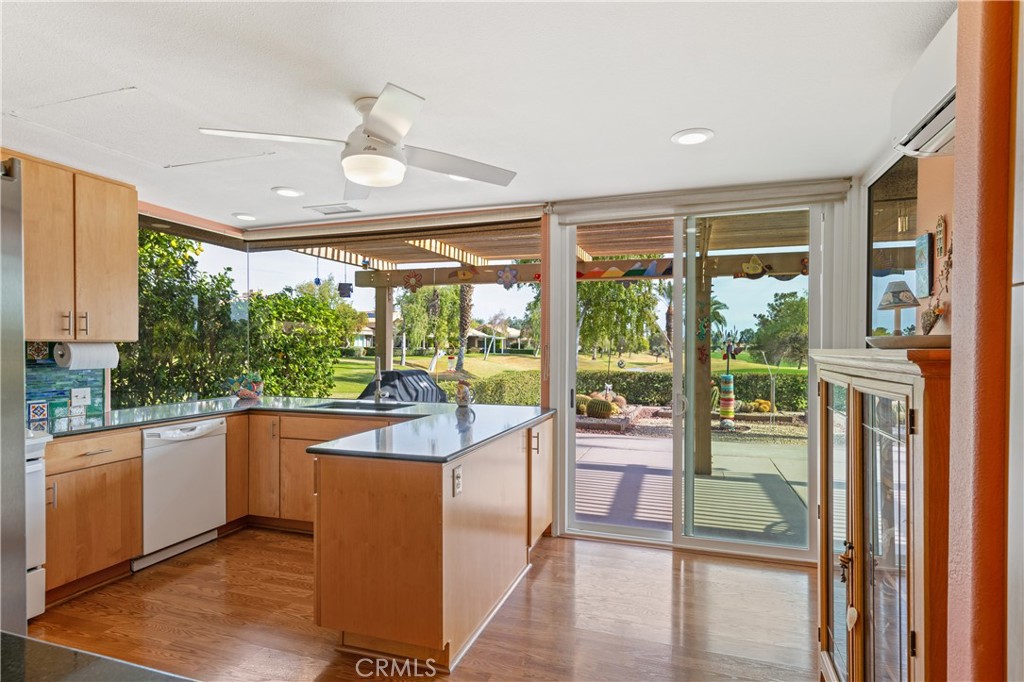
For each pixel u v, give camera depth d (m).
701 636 2.41
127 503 3.02
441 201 3.75
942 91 1.50
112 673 0.61
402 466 2.15
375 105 1.89
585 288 3.96
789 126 2.43
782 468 3.35
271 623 2.50
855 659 1.56
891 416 1.30
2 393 1.97
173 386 4.14
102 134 2.54
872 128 2.44
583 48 1.78
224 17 1.62
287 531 3.85
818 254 3.28
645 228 3.89
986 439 0.67
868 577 1.50
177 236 4.16
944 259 1.95
